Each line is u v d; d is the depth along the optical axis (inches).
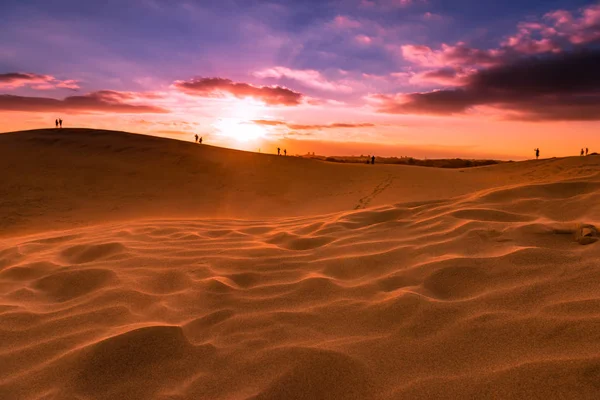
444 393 55.1
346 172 792.3
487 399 52.9
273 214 524.1
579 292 75.6
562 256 92.7
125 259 127.3
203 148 882.8
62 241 168.6
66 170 670.5
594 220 114.7
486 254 102.7
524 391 53.0
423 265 100.2
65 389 62.5
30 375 66.0
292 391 59.1
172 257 128.7
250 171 745.0
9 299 99.9
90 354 69.6
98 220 471.2
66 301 98.4
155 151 812.6
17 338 78.5
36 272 120.0
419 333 71.2
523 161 1060.5
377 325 75.8
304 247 134.8
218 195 613.6
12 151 753.6
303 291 95.6
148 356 70.1
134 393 61.5
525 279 85.3
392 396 55.9
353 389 58.2
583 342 60.3
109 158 753.0
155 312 89.4
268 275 109.0
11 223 444.1
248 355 69.2
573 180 162.6
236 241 150.9
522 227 113.6
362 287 93.7
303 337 74.1
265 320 82.2
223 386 61.7
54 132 901.8
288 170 777.6
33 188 579.8
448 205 159.3
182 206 553.6
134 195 588.4
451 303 80.0
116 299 95.7
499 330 68.1
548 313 70.2
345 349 68.0
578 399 50.2
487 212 139.2
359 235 136.4
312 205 570.6
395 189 658.2
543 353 59.9
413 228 134.7
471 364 60.7
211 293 98.0
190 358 69.7
